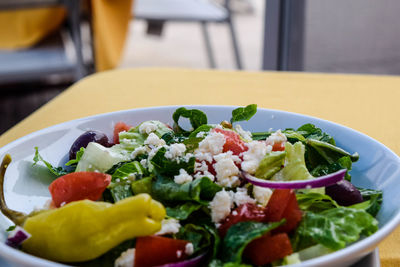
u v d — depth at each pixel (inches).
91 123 38.7
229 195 26.6
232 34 163.0
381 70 99.2
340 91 56.4
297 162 30.1
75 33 122.4
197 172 28.7
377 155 32.1
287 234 25.2
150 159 30.2
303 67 99.3
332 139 35.2
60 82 170.4
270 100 52.7
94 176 28.2
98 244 23.6
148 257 23.5
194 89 56.6
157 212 24.1
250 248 24.0
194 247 24.5
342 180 28.9
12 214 27.8
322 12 96.0
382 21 95.5
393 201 27.4
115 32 132.7
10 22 125.3
